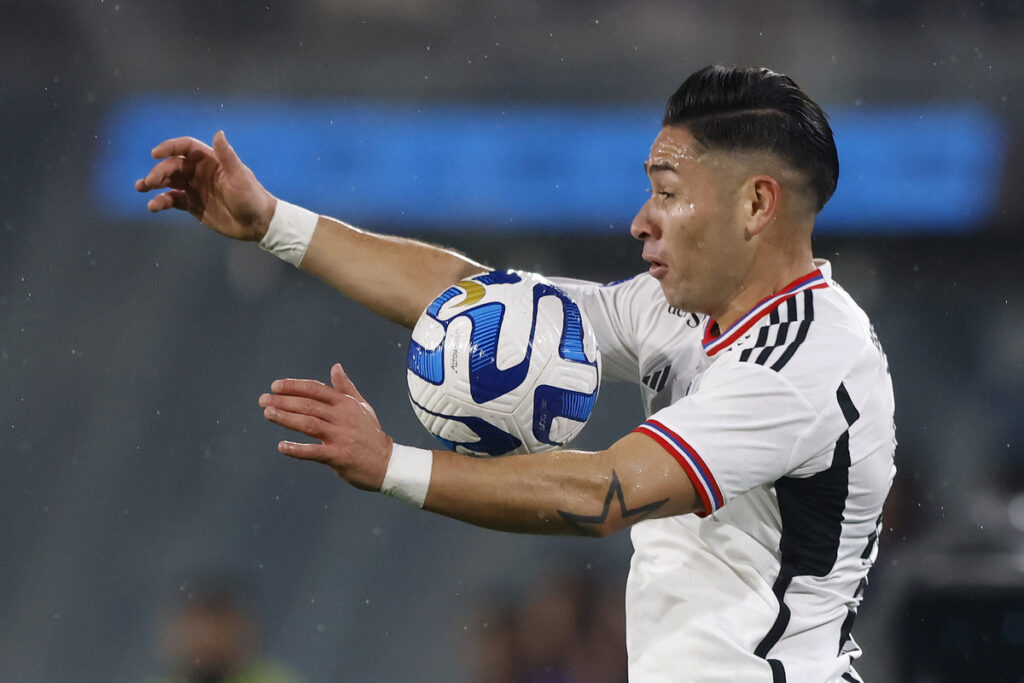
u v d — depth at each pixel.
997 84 36.84
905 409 38.16
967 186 36.31
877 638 20.36
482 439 7.80
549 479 7.19
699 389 7.74
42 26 41.75
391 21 40.06
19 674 40.34
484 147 38.88
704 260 8.06
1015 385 37.75
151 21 41.19
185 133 41.44
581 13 39.19
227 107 40.66
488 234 38.62
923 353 37.81
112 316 48.41
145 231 48.59
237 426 48.69
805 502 8.04
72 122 43.38
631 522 7.34
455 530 42.25
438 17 39.38
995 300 37.44
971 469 36.75
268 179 39.78
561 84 39.34
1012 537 20.53
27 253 46.91
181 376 48.97
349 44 40.16
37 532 45.59
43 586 43.62
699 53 38.78
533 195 38.38
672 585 8.42
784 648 8.23
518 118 38.78
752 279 8.16
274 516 44.81
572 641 22.00
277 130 39.88
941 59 37.28
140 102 42.03
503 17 38.88
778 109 7.89
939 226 36.34
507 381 7.66
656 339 9.08
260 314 49.78
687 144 7.96
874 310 37.56
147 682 40.06
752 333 8.05
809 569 8.22
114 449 47.59
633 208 38.09
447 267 9.34
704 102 7.94
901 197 36.50
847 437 7.76
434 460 7.21
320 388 7.07
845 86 37.47
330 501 46.12
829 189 8.20
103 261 48.09
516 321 7.77
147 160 43.12
